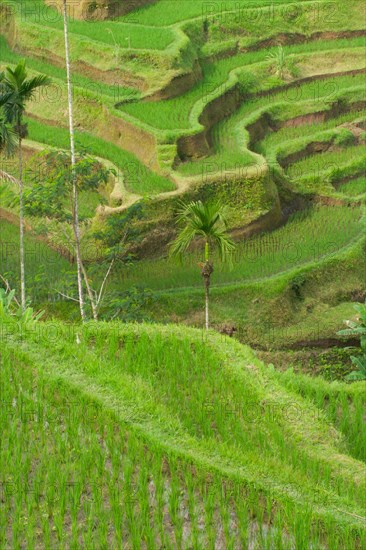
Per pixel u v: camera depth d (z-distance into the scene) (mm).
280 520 14633
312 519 14984
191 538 14469
